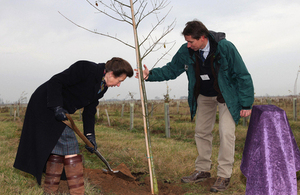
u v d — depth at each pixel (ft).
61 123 7.04
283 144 5.04
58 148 7.10
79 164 7.21
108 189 9.16
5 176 8.76
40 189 7.46
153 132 27.66
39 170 6.89
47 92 6.76
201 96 10.51
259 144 5.14
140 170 12.00
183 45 10.23
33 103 7.28
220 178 9.49
